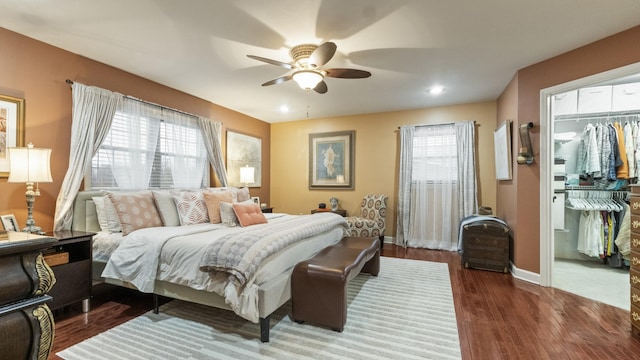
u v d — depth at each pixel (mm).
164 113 3809
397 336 2072
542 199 3084
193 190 3594
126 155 3342
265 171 6195
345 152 5688
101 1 2057
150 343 1979
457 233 4754
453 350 1899
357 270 2467
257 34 2529
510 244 3643
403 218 5086
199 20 2312
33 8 2133
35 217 2645
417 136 5082
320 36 2557
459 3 2082
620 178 3680
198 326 2217
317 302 2174
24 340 1044
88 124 2914
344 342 1993
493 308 2535
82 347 1927
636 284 2098
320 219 3211
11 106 2465
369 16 2250
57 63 2764
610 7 2121
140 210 2840
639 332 2066
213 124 4574
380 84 3848
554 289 2986
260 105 4910
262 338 1989
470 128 4684
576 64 2781
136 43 2697
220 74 3477
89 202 2857
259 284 1973
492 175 4637
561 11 2176
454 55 2949
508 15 2232
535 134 3143
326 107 5055
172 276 2223
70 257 2557
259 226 2787
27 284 1054
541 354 1854
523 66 3227
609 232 3758
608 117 3908
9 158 2230
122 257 2412
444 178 4883
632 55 2404
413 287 3057
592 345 1955
